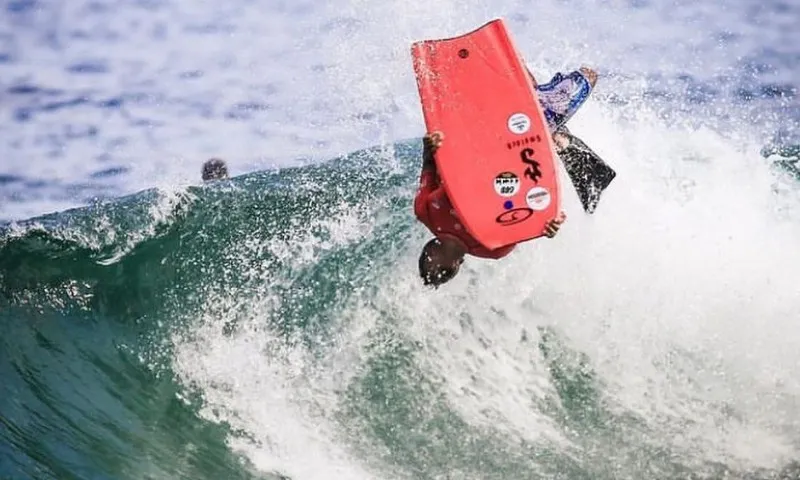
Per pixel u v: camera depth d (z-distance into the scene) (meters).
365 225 34.56
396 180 36.78
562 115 29.06
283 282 33.44
